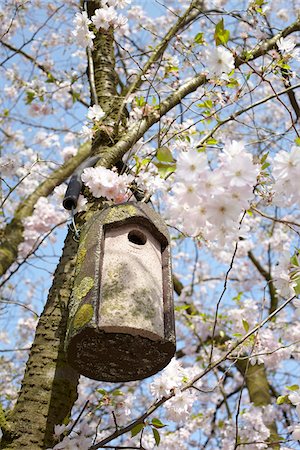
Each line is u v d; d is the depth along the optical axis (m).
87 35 2.77
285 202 2.21
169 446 4.14
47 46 5.95
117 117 2.72
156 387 2.32
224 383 6.18
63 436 1.98
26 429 1.94
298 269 2.19
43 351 2.09
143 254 1.92
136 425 2.09
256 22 3.07
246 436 4.08
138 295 1.79
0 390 5.15
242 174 1.60
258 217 6.09
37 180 5.66
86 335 1.74
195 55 3.02
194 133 2.83
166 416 2.44
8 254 4.48
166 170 1.81
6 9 5.50
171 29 2.95
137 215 1.95
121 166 2.50
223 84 2.53
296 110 4.18
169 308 1.85
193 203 1.63
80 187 2.20
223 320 4.72
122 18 2.81
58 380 2.04
